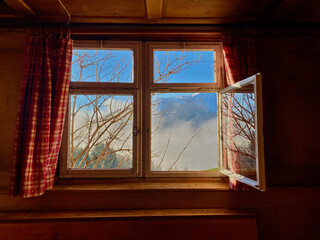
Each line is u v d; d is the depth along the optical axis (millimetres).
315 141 1877
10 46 1828
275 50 1913
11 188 1508
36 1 1605
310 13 1799
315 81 1920
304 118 1889
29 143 1515
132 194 1741
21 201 1702
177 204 1751
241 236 1574
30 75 1615
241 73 1765
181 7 1693
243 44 1805
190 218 1596
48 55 1654
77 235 1535
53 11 1732
